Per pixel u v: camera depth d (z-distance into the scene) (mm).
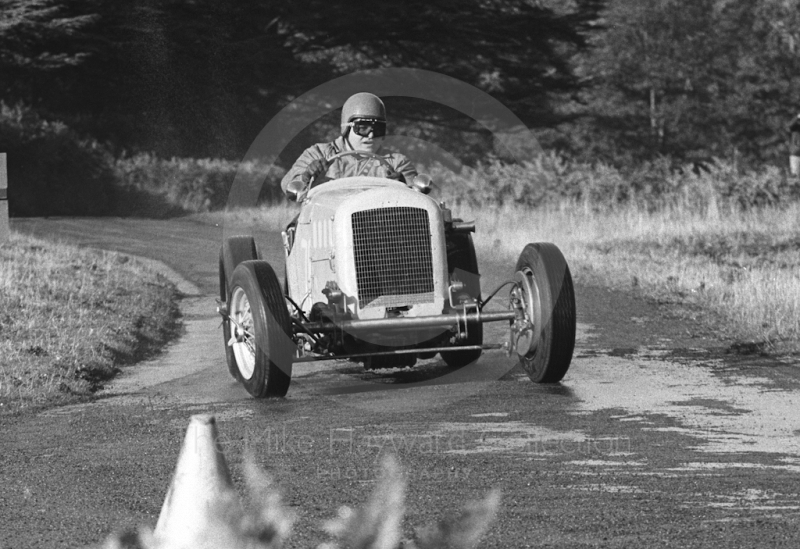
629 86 121250
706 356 20625
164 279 33844
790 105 120688
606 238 42906
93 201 65562
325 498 10883
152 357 21906
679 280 30984
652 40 120750
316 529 9859
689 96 120812
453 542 9547
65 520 10438
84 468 12508
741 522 9938
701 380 18016
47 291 26297
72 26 80438
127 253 41219
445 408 15797
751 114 119688
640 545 9336
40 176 65625
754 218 45875
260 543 9164
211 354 22047
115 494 11320
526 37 90375
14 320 22391
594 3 91250
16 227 51531
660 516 10148
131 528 10039
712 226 44656
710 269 32969
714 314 25859
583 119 111250
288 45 92875
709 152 117000
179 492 8891
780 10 124312
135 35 84812
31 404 16688
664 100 121000
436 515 10289
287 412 15711
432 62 90812
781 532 9641
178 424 15016
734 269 33094
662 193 53656
